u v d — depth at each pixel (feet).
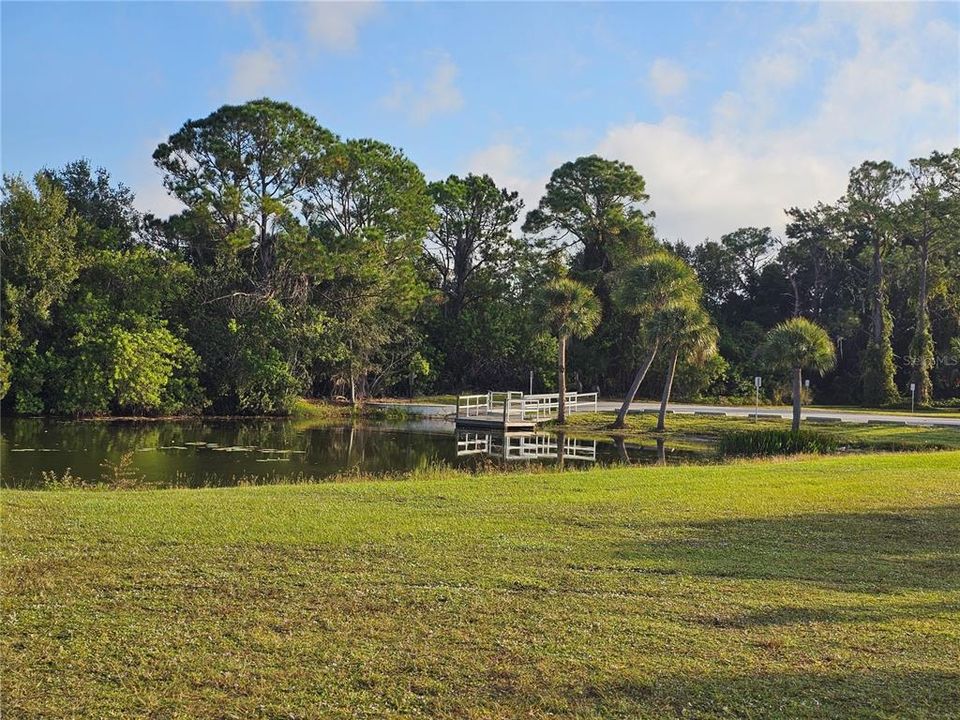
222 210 132.57
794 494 43.83
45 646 19.33
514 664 18.63
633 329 179.83
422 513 36.35
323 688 17.24
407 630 20.80
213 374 129.49
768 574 27.27
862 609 23.34
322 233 148.46
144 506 36.63
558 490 44.16
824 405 181.37
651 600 23.90
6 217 115.85
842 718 16.25
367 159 150.20
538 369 182.70
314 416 133.90
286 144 135.23
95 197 152.46
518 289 202.39
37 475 62.44
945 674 18.47
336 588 24.32
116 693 16.84
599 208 196.95
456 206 196.95
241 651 19.17
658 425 112.47
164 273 127.65
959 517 38.06
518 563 27.84
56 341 119.03
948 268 199.52
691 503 40.50
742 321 234.79
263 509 36.37
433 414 138.21
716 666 18.74
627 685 17.60
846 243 221.46
